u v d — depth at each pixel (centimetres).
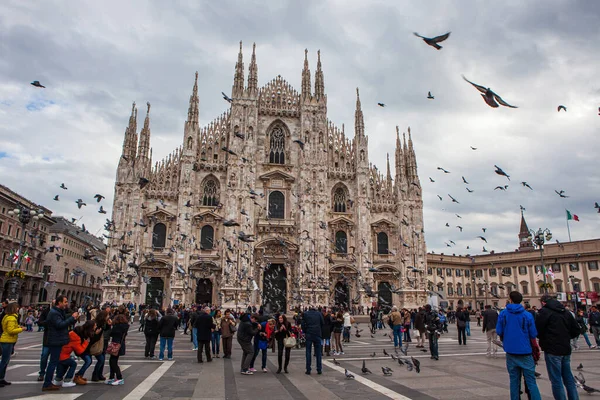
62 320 1455
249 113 6875
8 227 8106
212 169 6712
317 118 7088
